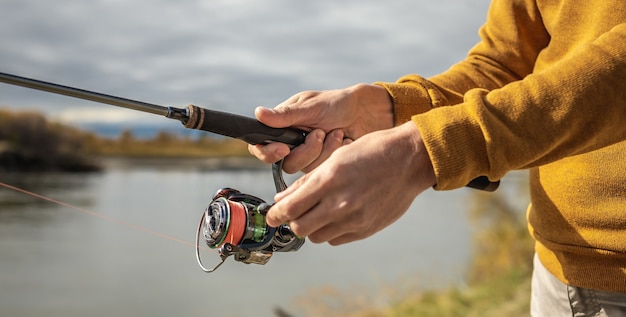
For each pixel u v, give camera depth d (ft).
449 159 3.65
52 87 4.50
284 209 3.74
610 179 4.70
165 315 28.25
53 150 83.56
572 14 5.12
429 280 25.44
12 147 78.95
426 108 6.02
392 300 23.82
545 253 5.49
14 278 34.40
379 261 36.01
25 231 47.21
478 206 28.32
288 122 5.54
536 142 3.74
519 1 5.92
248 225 4.91
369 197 3.68
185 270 37.70
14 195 63.62
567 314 5.28
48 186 72.69
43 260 38.86
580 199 4.90
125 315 28.40
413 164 3.73
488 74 6.28
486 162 3.74
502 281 23.52
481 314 20.34
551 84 3.81
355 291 25.77
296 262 37.42
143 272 37.01
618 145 4.69
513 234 26.76
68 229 48.98
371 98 5.99
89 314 28.35
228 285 33.04
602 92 3.74
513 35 6.09
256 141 5.49
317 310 24.89
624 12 4.66
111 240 45.78
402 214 3.90
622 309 4.83
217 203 5.00
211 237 4.93
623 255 4.67
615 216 4.67
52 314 28.55
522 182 28.22
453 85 6.25
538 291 5.83
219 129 5.27
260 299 29.25
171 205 62.18
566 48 5.23
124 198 66.54
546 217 5.32
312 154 5.71
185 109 5.14
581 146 3.85
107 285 33.68
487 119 3.71
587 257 4.94
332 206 3.68
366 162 3.67
